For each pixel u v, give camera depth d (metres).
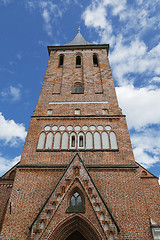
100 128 17.25
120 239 11.27
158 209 15.74
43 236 10.80
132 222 11.92
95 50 27.69
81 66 25.59
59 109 19.22
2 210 16.97
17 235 11.44
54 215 11.53
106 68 24.14
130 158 15.12
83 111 18.89
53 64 25.19
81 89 22.47
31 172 14.30
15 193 13.19
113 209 12.46
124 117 18.00
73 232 12.88
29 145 16.03
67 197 12.33
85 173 13.36
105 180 13.84
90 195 12.28
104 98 20.31
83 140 16.48
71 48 28.06
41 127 17.42
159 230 11.56
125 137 16.52
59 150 15.69
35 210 12.46
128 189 13.37
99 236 10.86
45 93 21.05
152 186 17.27
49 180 13.90
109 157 15.20
